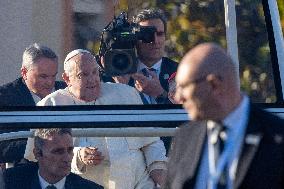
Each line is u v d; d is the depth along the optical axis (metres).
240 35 17.95
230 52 17.94
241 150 15.02
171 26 17.73
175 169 15.45
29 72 17.31
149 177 17.39
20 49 17.45
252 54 17.91
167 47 17.64
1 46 17.45
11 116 17.20
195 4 17.89
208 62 15.22
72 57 17.39
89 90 17.28
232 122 15.14
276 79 17.72
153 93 17.39
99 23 17.61
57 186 17.38
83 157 17.31
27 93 17.31
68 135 17.27
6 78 17.39
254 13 18.00
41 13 17.58
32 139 17.28
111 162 17.36
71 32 17.58
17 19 17.56
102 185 17.39
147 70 17.47
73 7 17.61
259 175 14.94
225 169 15.06
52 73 17.33
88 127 17.19
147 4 17.72
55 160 17.31
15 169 17.36
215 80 15.16
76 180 17.39
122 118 17.20
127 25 17.61
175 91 17.39
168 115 17.20
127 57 17.47
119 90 17.34
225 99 15.17
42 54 17.38
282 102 17.64
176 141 15.53
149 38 17.53
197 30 17.88
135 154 17.34
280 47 17.88
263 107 17.62
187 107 15.33
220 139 15.14
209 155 15.20
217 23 17.95
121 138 17.31
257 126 15.05
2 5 17.55
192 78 15.20
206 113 15.21
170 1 17.80
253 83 17.78
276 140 14.95
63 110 17.25
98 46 17.53
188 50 17.75
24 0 17.56
